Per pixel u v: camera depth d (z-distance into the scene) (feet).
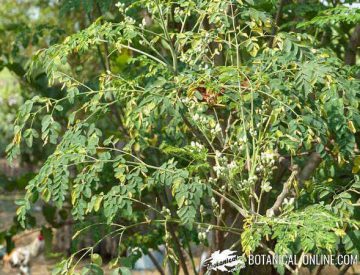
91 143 10.94
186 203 10.07
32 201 11.31
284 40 11.78
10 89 41.06
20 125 11.68
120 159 10.84
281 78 11.04
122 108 17.75
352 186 11.41
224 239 13.10
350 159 13.01
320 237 9.11
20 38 20.29
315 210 9.95
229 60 13.97
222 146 12.14
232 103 11.23
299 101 11.12
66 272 10.75
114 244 30.66
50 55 12.08
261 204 12.60
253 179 10.57
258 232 9.78
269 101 11.32
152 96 10.98
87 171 11.41
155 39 12.22
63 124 19.81
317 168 13.82
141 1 12.17
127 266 11.25
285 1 16.33
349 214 10.67
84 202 10.63
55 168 10.62
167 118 14.10
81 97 14.53
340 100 10.75
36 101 11.53
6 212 47.93
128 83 11.94
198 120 11.27
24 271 31.73
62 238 34.09
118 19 16.57
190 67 11.93
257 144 10.89
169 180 10.38
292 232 9.31
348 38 17.79
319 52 11.76
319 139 10.55
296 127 10.58
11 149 11.59
